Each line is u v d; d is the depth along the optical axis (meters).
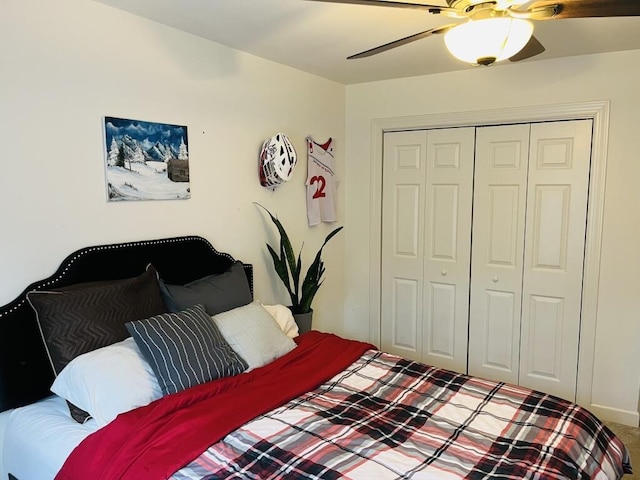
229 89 2.79
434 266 3.71
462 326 3.64
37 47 1.92
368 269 3.96
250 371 2.19
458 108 3.42
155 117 2.39
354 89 3.84
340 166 3.89
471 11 1.50
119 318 2.01
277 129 3.17
